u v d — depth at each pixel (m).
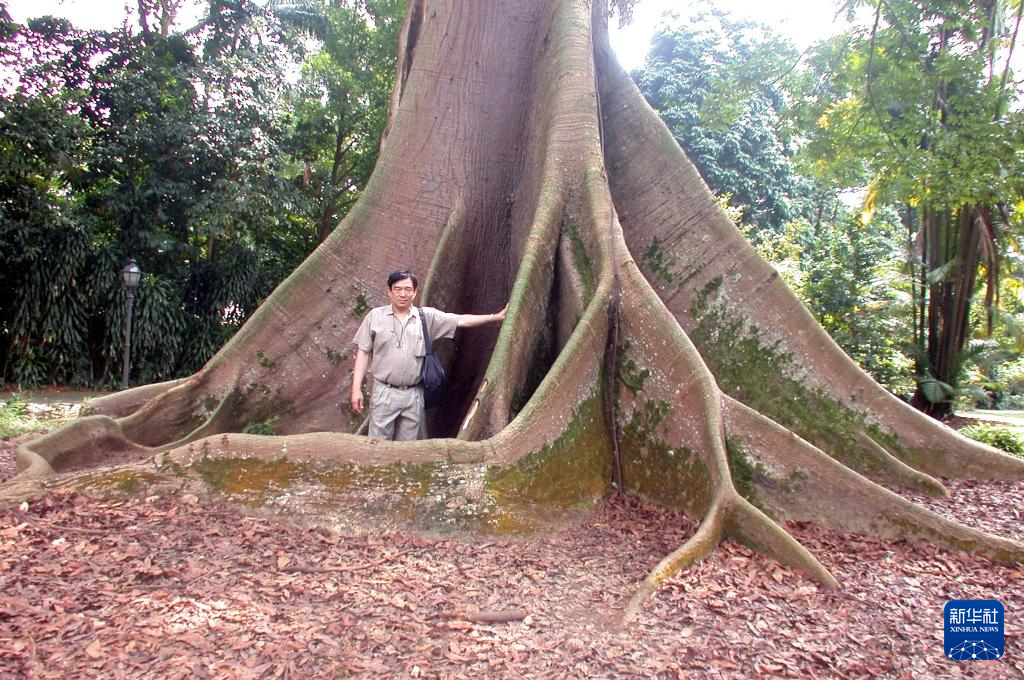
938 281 15.72
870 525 5.01
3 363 17.08
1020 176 10.47
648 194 7.13
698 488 5.03
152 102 18.59
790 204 34.41
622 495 5.35
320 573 3.74
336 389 6.53
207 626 3.12
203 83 19.42
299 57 22.81
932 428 6.63
